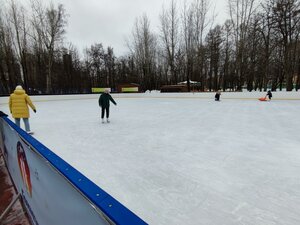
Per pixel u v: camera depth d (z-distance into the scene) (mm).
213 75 37281
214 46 32219
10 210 2139
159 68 37688
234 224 1858
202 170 3062
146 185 2598
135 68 36531
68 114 9680
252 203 2189
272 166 3203
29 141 1637
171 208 2100
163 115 9180
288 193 2393
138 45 30719
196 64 25969
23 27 22391
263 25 22391
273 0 20828
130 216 663
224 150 4051
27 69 24969
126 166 3236
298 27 20188
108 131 5926
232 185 2588
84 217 878
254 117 8289
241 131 5816
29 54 24453
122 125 6855
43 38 22875
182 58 27375
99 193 822
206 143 4578
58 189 1140
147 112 10297
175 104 14648
